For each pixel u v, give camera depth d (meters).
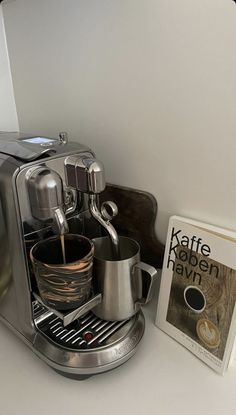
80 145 0.57
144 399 0.49
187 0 0.49
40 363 0.56
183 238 0.56
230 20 0.46
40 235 0.52
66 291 0.48
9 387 0.52
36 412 0.48
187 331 0.57
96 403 0.49
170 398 0.49
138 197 0.66
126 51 0.59
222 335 0.51
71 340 0.53
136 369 0.54
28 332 0.55
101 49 0.62
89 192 0.51
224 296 0.51
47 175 0.46
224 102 0.50
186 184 0.60
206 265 0.53
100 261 0.52
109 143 0.68
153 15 0.53
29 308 0.54
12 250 0.51
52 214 0.47
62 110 0.74
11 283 0.55
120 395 0.50
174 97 0.55
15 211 0.48
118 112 0.64
